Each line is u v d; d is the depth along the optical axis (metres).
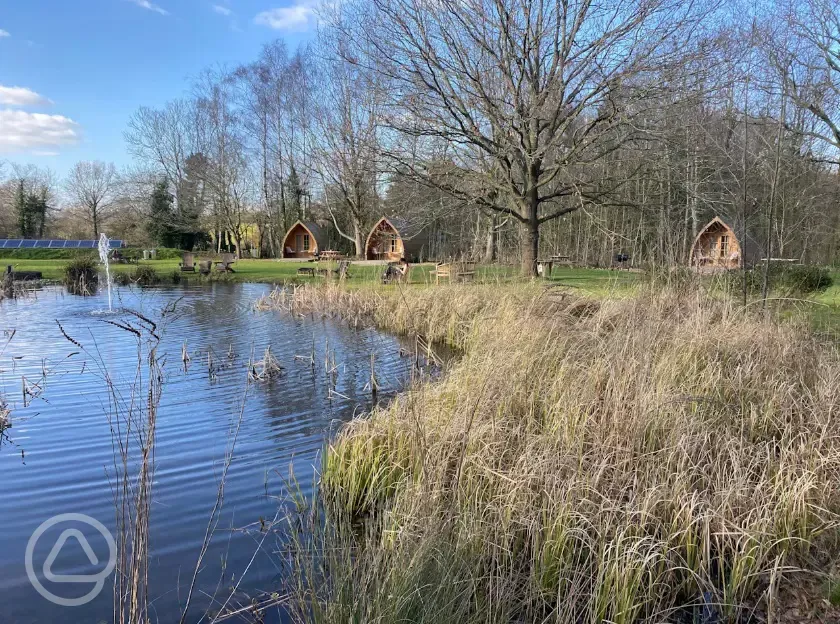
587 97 14.44
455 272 14.03
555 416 5.01
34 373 8.59
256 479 5.16
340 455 5.09
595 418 4.84
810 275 10.48
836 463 4.26
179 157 48.88
